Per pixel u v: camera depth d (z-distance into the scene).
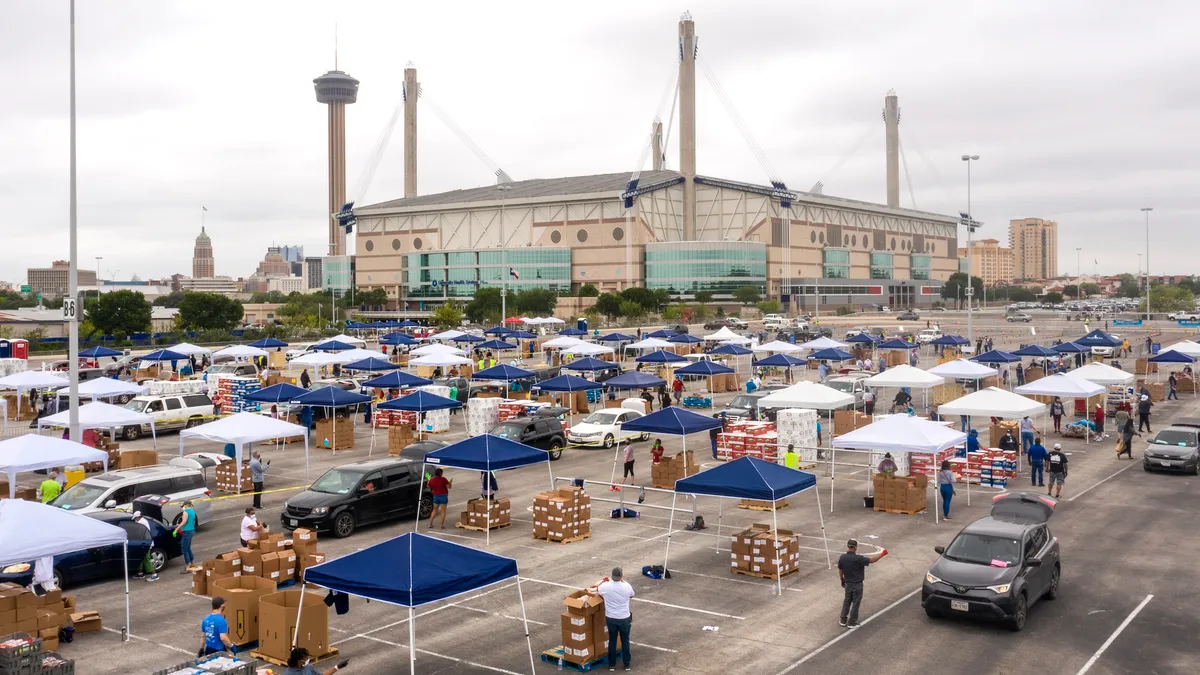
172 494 24.77
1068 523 25.02
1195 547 22.39
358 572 13.90
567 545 23.28
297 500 24.55
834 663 15.27
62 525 16.25
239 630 16.36
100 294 100.38
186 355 61.53
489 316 136.00
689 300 194.38
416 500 26.38
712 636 16.70
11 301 183.50
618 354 82.44
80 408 32.50
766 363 55.03
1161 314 159.88
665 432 28.91
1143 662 15.18
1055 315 180.75
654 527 25.30
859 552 22.41
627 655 15.22
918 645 16.08
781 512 26.98
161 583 20.53
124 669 15.31
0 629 15.45
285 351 81.50
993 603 16.59
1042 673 14.75
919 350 91.25
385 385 43.28
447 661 15.53
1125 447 34.94
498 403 42.94
